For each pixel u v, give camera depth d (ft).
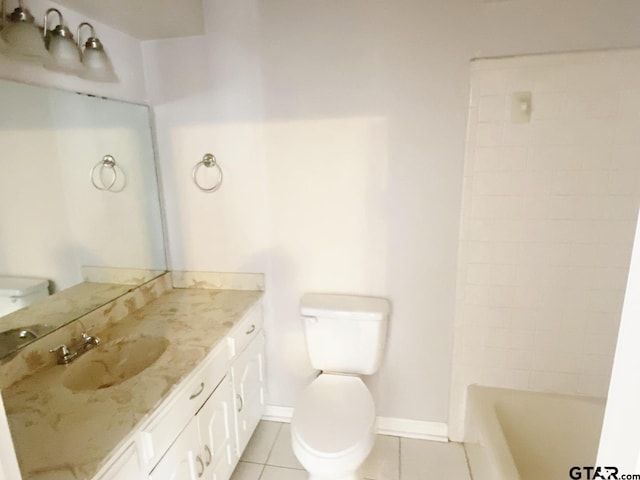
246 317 6.19
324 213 6.43
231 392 5.65
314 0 5.78
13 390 4.07
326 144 6.19
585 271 5.91
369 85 5.90
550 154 5.65
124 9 5.10
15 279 4.38
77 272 5.24
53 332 4.70
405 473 6.15
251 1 5.94
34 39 4.24
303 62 5.99
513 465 4.85
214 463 5.16
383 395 6.92
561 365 6.27
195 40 6.21
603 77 5.33
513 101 5.58
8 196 4.31
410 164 6.03
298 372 7.16
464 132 5.80
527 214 5.88
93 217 5.53
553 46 5.39
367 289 6.58
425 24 5.60
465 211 6.02
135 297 6.11
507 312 6.24
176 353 4.72
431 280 6.35
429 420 6.88
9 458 1.97
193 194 6.77
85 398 3.89
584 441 5.97
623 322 1.84
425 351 6.63
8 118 4.30
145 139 6.50
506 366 6.44
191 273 7.06
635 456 1.71
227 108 6.35
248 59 6.13
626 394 1.78
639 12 5.12
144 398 3.86
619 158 5.51
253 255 6.82
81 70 5.10
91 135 5.43
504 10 5.39
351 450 4.76
